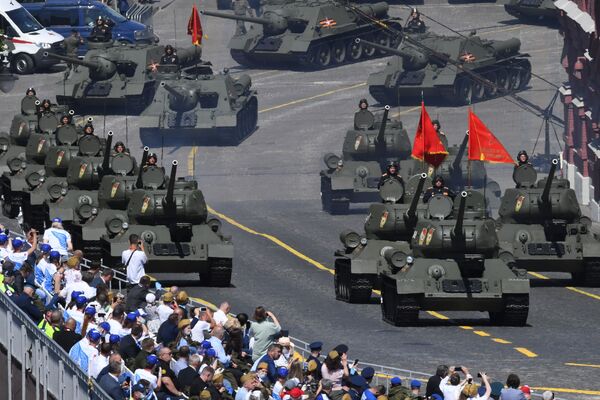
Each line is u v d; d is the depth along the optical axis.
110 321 98.75
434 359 118.25
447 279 131.25
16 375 92.31
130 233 143.88
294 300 141.62
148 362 88.56
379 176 188.50
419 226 134.62
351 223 182.75
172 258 143.12
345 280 142.12
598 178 192.12
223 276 145.00
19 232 166.00
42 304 101.00
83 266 146.00
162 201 144.38
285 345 97.75
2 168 182.50
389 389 99.38
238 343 101.25
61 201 157.12
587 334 128.75
